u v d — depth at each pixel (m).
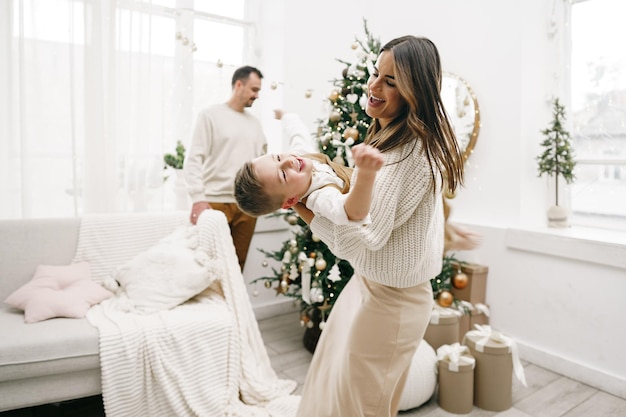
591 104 2.71
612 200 2.64
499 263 2.78
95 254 2.29
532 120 2.77
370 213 1.08
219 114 2.83
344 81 2.54
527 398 2.22
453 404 2.07
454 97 3.07
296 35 3.41
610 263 2.25
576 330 2.43
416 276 1.23
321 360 1.50
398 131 1.13
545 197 2.88
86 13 2.69
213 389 1.92
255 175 1.16
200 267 2.15
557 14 2.79
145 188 2.93
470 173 3.01
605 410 2.11
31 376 1.67
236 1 3.49
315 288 2.38
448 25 3.13
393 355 1.25
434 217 1.21
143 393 1.81
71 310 1.92
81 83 2.73
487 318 2.84
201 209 2.62
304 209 1.29
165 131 3.05
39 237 2.22
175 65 3.10
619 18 2.56
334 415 1.31
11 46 2.55
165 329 1.85
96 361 1.74
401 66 1.05
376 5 3.70
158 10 2.98
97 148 2.76
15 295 1.98
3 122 2.57
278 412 1.99
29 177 2.61
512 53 2.74
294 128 1.54
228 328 2.01
